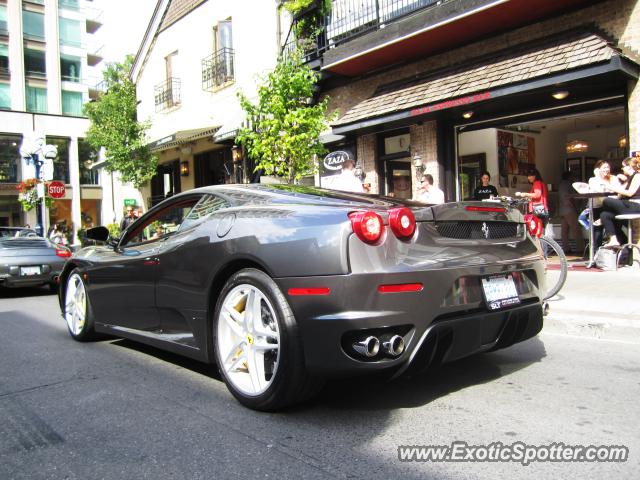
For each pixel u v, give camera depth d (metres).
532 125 11.53
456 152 10.12
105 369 3.94
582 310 5.03
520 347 4.28
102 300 4.47
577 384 3.28
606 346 4.25
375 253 2.59
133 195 22.34
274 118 8.63
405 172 10.88
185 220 3.70
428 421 2.72
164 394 3.28
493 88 8.24
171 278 3.52
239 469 2.23
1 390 3.48
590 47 7.45
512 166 11.56
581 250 11.12
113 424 2.80
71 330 5.07
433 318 2.66
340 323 2.54
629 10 7.66
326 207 2.87
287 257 2.73
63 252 9.77
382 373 2.71
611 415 2.75
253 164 12.89
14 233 10.35
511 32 9.05
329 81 12.25
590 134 12.61
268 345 2.83
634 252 7.90
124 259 4.07
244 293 3.01
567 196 11.05
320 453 2.37
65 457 2.41
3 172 34.59
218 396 3.21
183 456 2.38
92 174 38.47
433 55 10.25
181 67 17.39
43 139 17.05
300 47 9.47
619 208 7.43
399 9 10.46
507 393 3.13
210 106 16.02
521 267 3.20
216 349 3.14
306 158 8.83
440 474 2.15
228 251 3.05
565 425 2.63
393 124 10.43
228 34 15.34
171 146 16.70
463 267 2.79
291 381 2.72
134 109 18.86
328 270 2.59
